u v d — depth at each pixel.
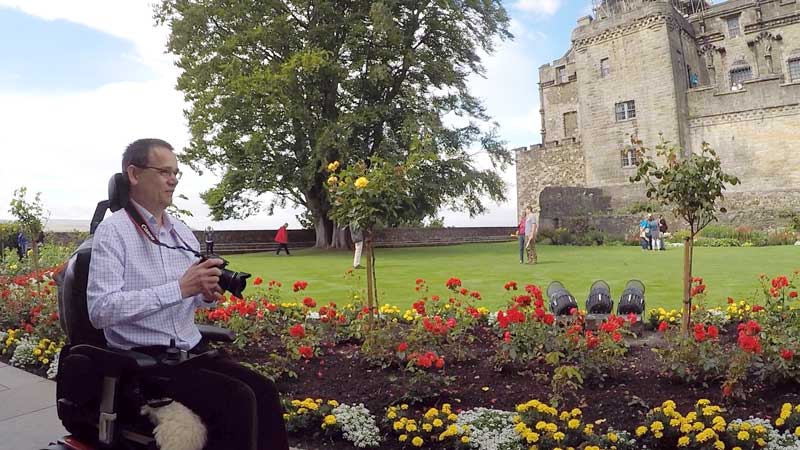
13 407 4.38
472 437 3.43
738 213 31.44
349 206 5.87
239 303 6.05
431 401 4.14
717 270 13.79
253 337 6.01
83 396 2.16
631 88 37.72
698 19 42.09
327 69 25.03
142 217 2.40
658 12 36.44
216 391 2.18
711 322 6.41
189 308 2.55
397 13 26.61
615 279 12.11
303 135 25.61
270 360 5.27
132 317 2.11
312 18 26.98
